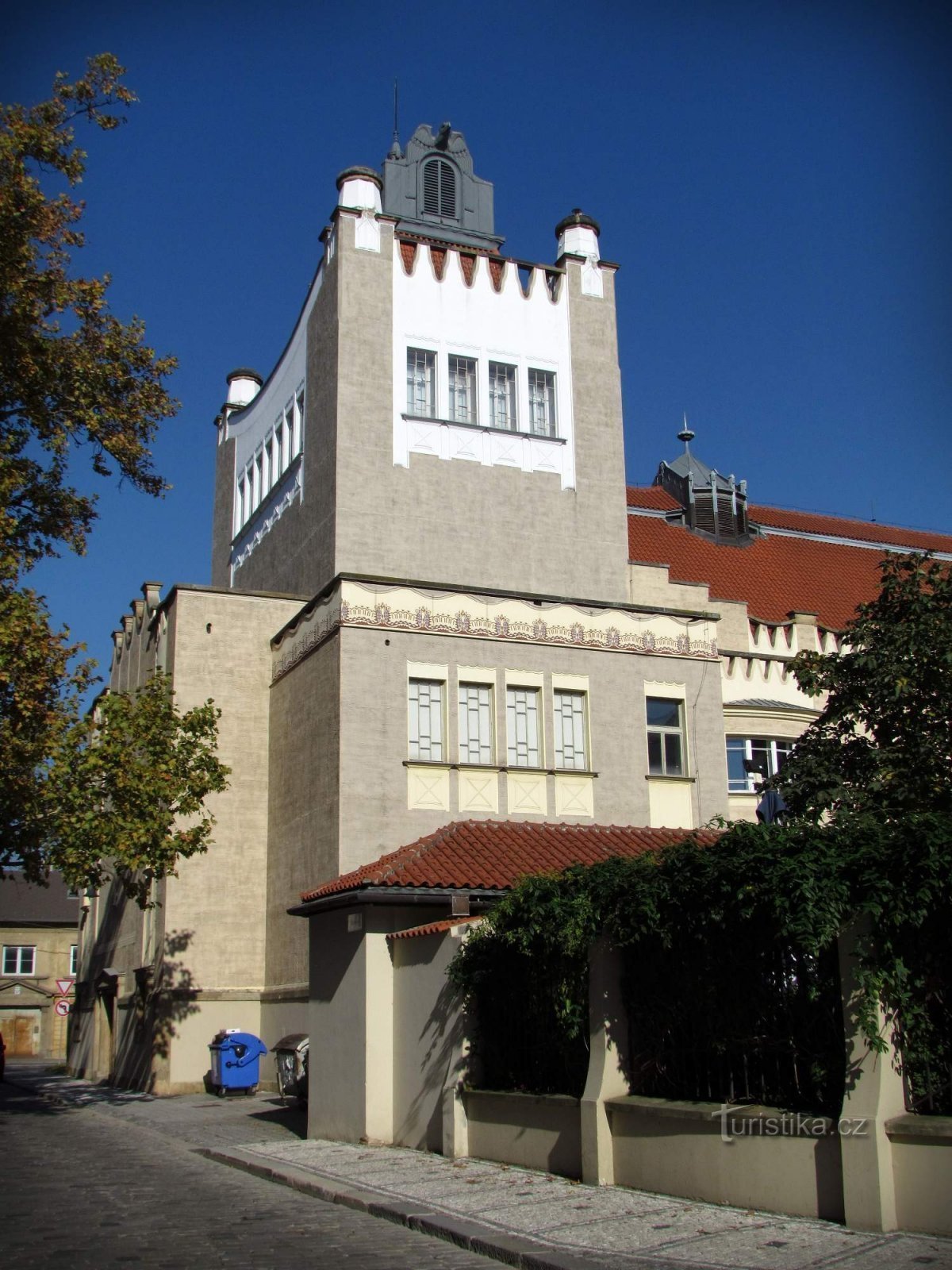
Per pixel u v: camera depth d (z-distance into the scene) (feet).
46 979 213.05
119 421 81.30
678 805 87.45
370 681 80.07
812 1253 29.84
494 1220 36.24
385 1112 56.08
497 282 104.63
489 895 58.95
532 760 84.07
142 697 79.36
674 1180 38.55
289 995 84.58
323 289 102.06
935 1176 31.19
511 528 99.96
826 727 62.64
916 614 60.08
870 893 32.94
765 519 138.51
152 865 75.66
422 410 100.01
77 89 78.48
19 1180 48.03
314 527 99.30
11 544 77.87
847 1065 33.40
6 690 66.39
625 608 89.04
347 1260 31.89
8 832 72.64
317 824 81.56
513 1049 48.55
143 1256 32.30
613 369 107.34
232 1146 57.62
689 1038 39.83
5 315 73.87
